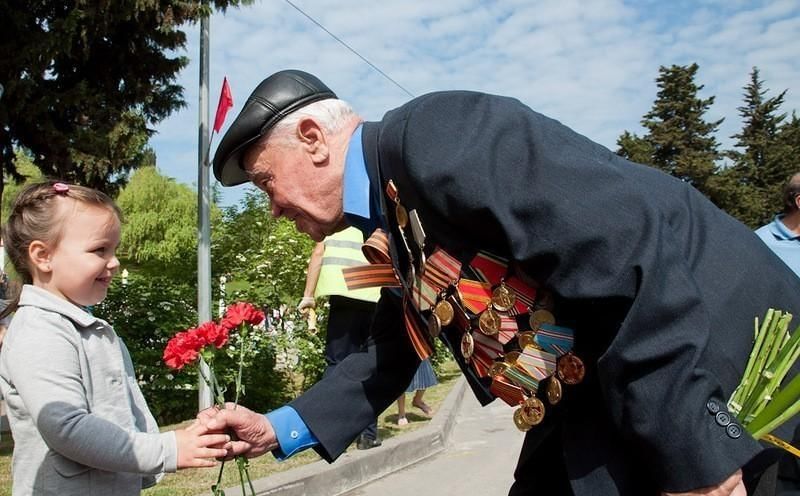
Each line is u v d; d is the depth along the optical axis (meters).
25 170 14.70
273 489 4.02
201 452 2.12
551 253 1.52
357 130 1.93
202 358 2.18
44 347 2.19
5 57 9.70
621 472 1.62
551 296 1.69
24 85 9.76
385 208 1.80
